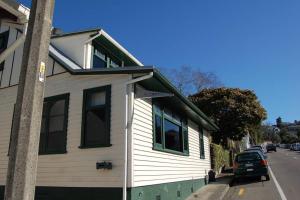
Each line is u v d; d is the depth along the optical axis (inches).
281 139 5876.0
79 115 438.9
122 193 381.4
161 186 470.0
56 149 444.8
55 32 638.5
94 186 400.5
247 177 851.4
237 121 1283.2
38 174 448.5
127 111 406.0
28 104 205.0
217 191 629.9
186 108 588.1
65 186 422.3
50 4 227.5
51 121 466.6
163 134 505.4
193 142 696.4
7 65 536.1
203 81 1829.5
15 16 311.9
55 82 474.9
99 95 432.5
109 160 398.0
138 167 405.7
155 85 448.8
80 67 501.0
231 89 1355.8
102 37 533.3
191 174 636.7
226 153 1176.8
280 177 817.5
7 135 501.4
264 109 1349.7
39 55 214.7
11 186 192.9
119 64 629.6
